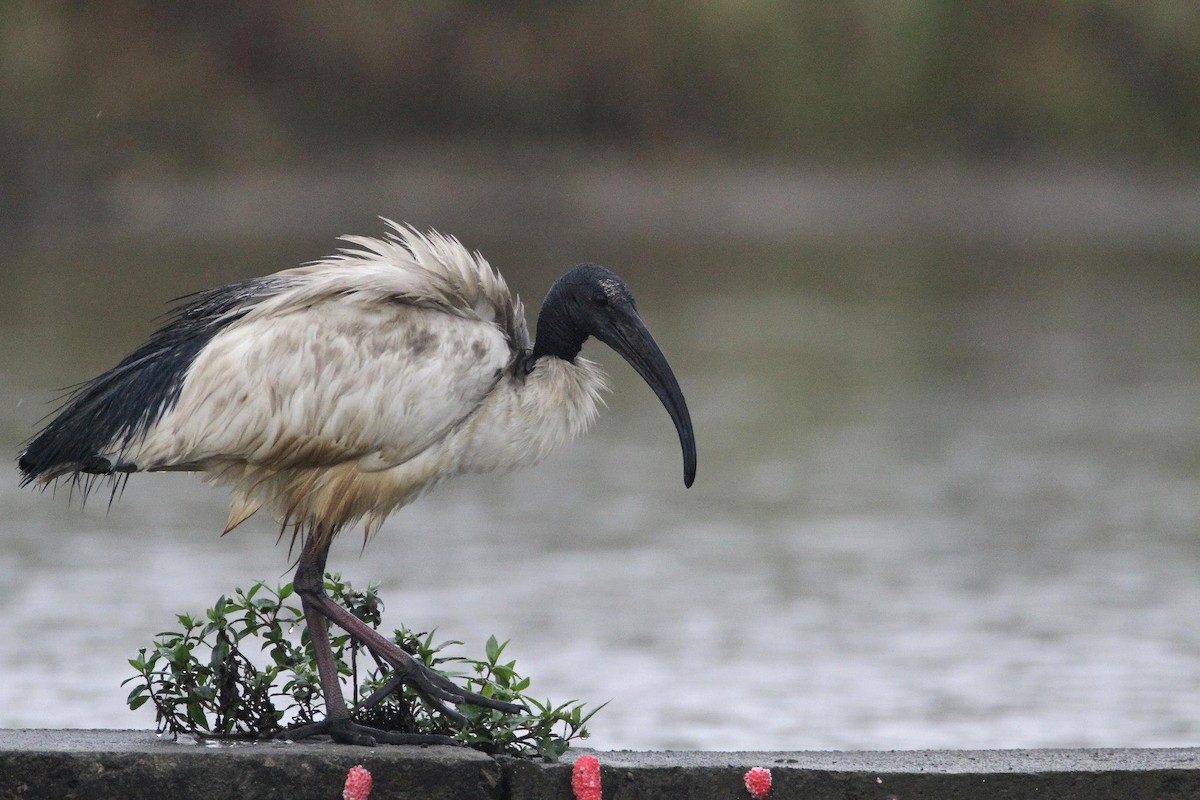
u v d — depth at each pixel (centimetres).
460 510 1711
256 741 652
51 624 1223
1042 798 622
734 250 5344
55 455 674
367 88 6034
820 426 2223
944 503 1731
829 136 7031
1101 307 3772
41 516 1633
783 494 1788
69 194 4997
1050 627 1251
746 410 2364
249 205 5419
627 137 6606
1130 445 2059
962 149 7238
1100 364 2817
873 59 7144
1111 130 7375
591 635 1228
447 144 6184
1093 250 5619
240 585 1355
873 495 1778
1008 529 1606
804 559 1487
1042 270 4791
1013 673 1131
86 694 1047
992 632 1233
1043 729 1014
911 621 1270
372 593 712
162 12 5553
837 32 7144
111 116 5203
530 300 3391
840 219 6538
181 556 1465
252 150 5609
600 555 1504
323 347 665
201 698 664
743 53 6888
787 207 6438
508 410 697
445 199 5944
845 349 3014
